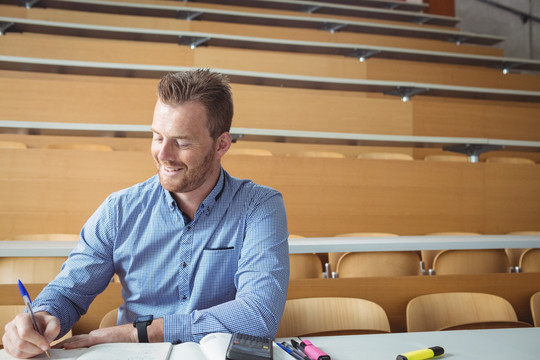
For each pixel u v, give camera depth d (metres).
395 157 3.67
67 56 4.09
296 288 1.60
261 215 1.06
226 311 0.91
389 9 6.85
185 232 1.05
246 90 3.91
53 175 2.66
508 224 3.24
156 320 0.89
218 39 4.52
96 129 2.84
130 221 1.06
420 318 1.39
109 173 2.72
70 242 1.72
